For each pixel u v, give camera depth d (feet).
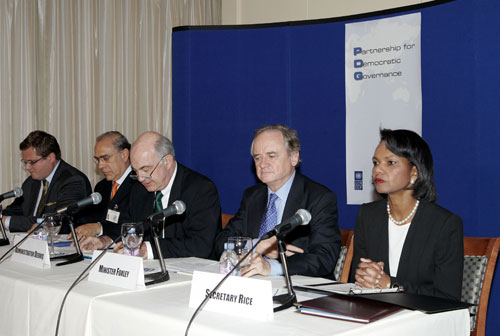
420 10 13.33
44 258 7.86
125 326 5.52
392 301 5.46
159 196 10.31
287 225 5.78
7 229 12.37
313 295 6.09
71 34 16.80
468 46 12.41
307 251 8.55
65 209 8.48
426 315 5.20
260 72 15.89
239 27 16.12
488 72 12.09
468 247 7.87
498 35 11.92
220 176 16.26
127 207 11.60
